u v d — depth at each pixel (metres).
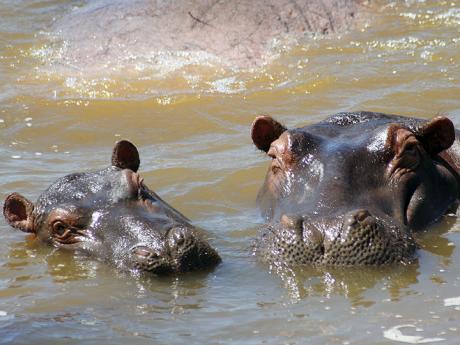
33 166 54.97
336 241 37.12
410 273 36.97
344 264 36.97
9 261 41.69
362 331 32.22
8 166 54.94
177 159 55.44
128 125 62.38
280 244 38.00
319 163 41.38
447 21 81.81
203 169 53.25
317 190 39.97
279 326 33.03
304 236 37.66
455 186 45.91
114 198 41.75
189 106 64.94
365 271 36.84
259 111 63.75
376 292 35.41
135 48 75.31
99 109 65.06
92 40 77.38
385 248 37.16
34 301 36.94
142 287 37.62
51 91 68.69
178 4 78.94
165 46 75.25
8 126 62.38
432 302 34.38
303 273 37.16
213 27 76.81
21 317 35.22
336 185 39.88
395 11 84.94
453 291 35.31
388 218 38.91
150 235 39.19
